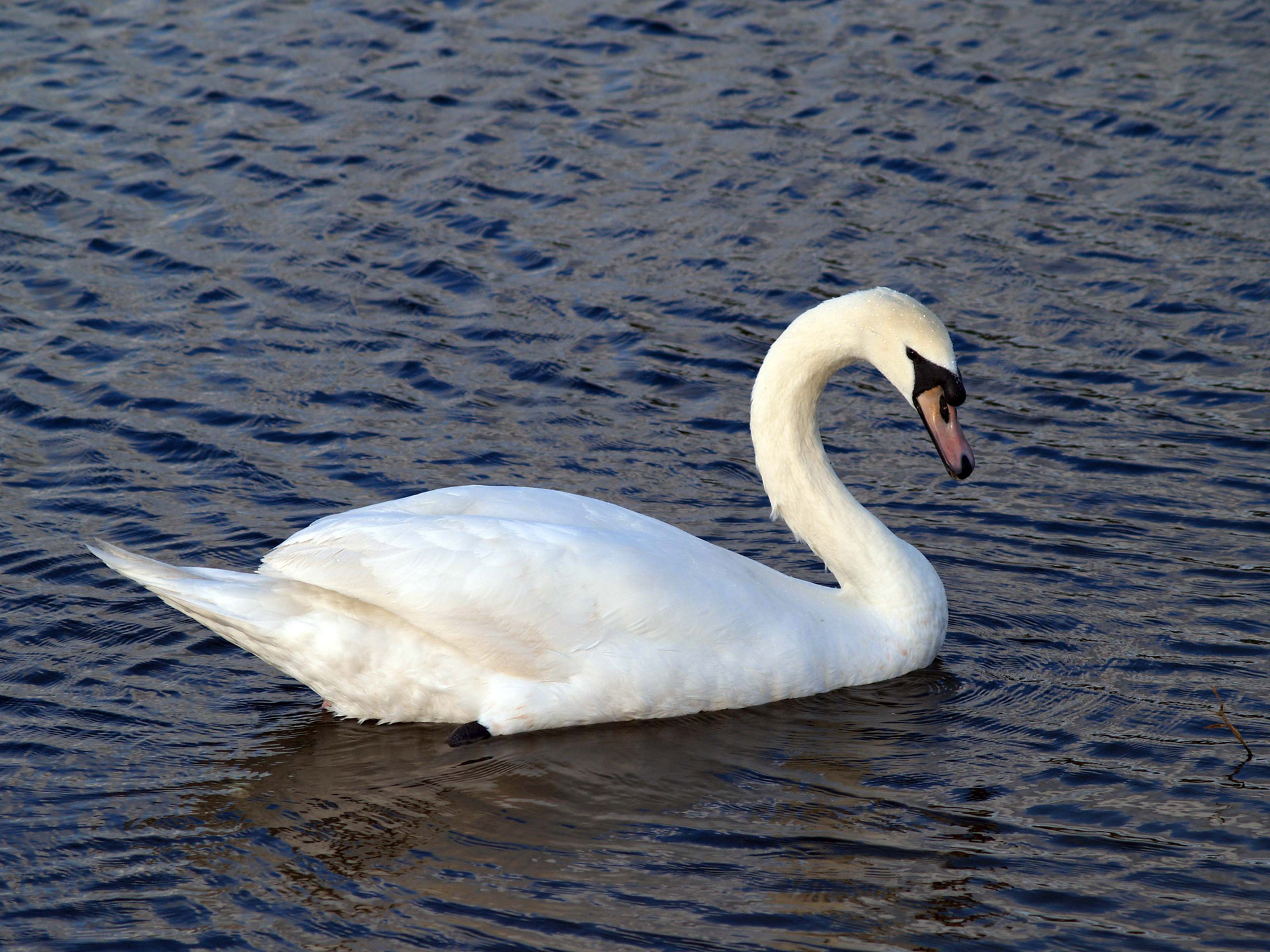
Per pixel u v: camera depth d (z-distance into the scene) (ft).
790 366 38.65
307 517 45.57
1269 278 61.93
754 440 39.55
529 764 33.63
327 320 59.26
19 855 29.89
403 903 28.63
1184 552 43.55
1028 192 70.18
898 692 37.22
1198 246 64.85
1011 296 61.36
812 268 63.72
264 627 33.60
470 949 27.30
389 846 30.53
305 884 29.25
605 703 35.04
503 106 79.30
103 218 67.36
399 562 33.73
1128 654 38.27
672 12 92.12
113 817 31.27
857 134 76.07
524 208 69.00
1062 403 53.67
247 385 54.03
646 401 54.03
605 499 47.14
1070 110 78.28
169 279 62.13
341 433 51.01
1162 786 32.53
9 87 81.30
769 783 32.96
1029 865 29.84
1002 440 51.34
